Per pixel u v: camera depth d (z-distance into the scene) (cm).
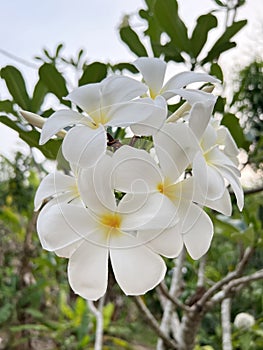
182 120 24
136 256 20
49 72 38
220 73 42
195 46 43
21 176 111
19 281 118
